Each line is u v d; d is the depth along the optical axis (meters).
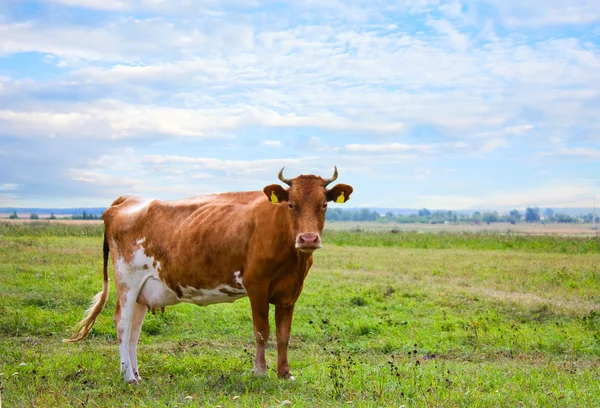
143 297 8.48
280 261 7.52
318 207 7.36
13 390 7.14
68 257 19.78
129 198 9.03
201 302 8.24
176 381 7.73
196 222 8.05
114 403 6.69
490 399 6.47
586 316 12.38
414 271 19.47
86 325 8.72
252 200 8.10
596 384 7.40
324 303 13.52
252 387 7.26
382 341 10.48
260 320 7.71
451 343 10.46
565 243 31.73
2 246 22.80
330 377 7.40
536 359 9.53
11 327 10.92
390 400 6.50
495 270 20.03
